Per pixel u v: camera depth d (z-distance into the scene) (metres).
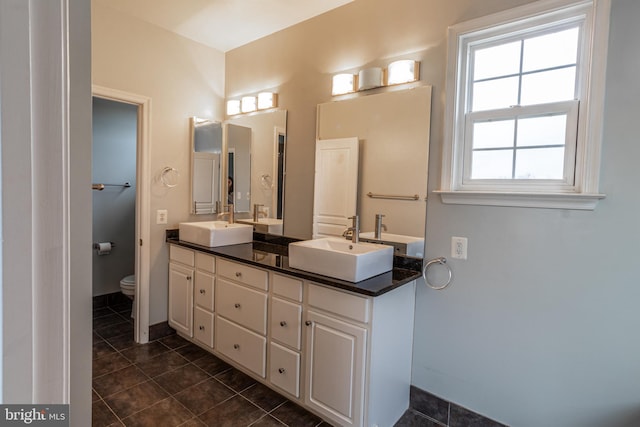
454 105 1.97
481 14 1.87
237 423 1.97
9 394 0.37
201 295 2.71
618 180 1.54
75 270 0.58
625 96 1.51
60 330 0.43
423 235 2.10
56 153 0.41
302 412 2.07
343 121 2.46
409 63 2.11
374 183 2.31
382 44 2.27
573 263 1.66
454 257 1.99
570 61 1.69
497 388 1.88
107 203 3.79
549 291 1.72
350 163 2.43
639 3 1.48
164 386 2.30
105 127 3.76
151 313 2.96
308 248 1.99
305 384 2.01
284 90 2.84
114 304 3.85
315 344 1.95
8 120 0.35
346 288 1.75
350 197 2.43
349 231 2.27
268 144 2.95
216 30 2.90
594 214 1.60
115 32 2.62
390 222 2.24
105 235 3.79
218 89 3.30
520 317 1.80
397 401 2.02
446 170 2.00
